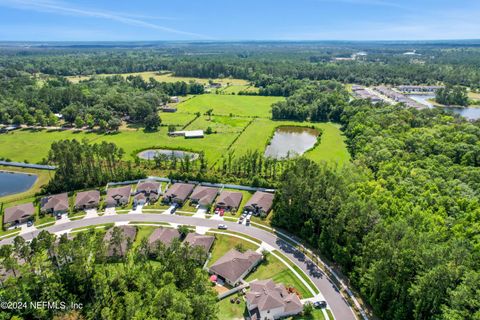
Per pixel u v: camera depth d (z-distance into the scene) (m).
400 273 57.19
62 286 59.91
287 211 87.94
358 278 66.38
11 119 180.62
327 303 64.50
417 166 110.44
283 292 64.50
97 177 110.44
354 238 70.25
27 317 56.91
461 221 77.12
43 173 122.38
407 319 56.59
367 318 61.16
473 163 114.06
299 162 100.25
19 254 66.75
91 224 89.81
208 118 198.12
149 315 52.53
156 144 153.00
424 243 60.69
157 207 98.69
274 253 79.00
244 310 62.69
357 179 101.12
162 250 71.12
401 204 83.44
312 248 80.94
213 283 69.62
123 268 69.19
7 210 92.31
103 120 175.00
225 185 110.75
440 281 52.19
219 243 82.69
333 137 166.50
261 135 168.00
